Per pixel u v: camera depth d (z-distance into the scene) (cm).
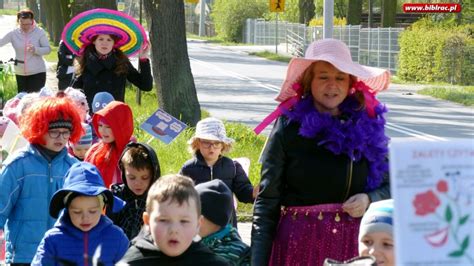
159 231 506
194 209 513
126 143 867
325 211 598
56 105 738
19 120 912
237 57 5834
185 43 1881
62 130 738
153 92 2770
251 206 1241
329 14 1905
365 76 597
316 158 595
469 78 4138
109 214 732
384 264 514
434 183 337
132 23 1288
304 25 6325
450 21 5209
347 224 596
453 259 337
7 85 1648
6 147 916
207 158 872
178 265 513
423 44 4309
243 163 949
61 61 1695
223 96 3122
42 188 736
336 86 604
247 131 1880
